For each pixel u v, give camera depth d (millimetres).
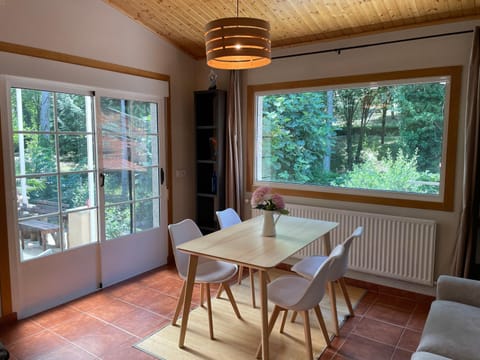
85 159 3375
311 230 2889
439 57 3115
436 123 3240
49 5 2949
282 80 3980
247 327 2797
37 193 3014
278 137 4172
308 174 4004
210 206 4711
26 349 2498
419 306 3203
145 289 3529
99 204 3484
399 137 3432
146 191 4023
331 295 2688
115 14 3494
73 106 3250
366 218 3471
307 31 3518
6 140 2750
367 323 2881
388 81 3381
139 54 3771
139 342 2592
